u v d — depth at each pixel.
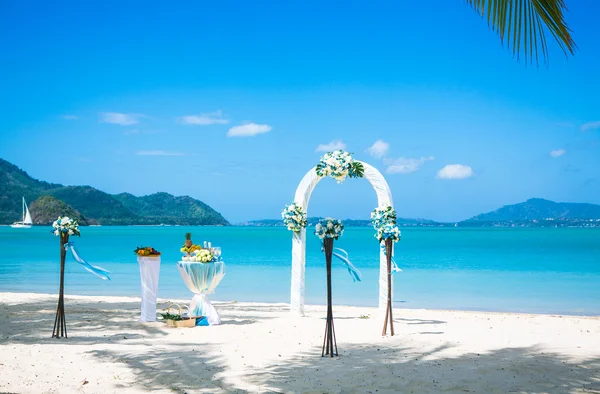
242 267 30.11
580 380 6.25
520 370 6.69
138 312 11.77
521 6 4.97
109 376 6.32
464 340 8.66
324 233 7.45
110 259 35.09
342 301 16.97
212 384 6.04
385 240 9.07
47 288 19.31
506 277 24.80
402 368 6.78
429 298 17.56
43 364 6.83
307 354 7.59
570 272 27.39
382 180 10.57
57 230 8.59
